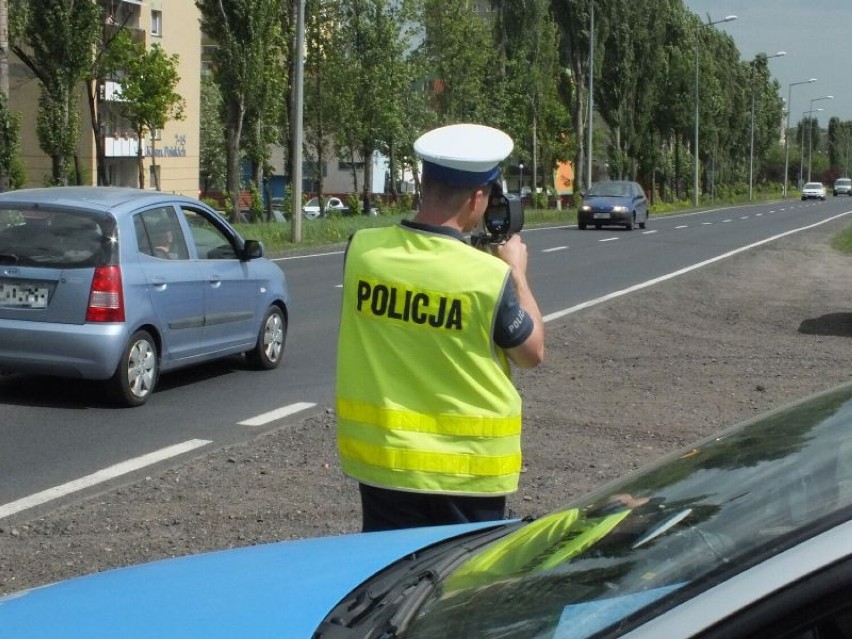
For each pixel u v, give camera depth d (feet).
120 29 134.10
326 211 154.81
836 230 147.74
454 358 11.93
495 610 7.87
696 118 269.44
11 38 117.50
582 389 35.37
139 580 9.56
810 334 48.78
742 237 127.65
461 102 182.29
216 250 35.70
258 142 132.26
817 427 9.20
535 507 22.66
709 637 6.12
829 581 5.98
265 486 23.79
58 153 122.21
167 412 31.22
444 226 12.12
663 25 260.01
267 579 9.33
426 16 174.50
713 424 30.50
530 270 79.66
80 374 30.78
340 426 12.41
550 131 231.91
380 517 12.28
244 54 127.13
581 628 6.98
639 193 148.66
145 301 31.65
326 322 50.72
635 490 9.67
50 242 31.07
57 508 22.24
